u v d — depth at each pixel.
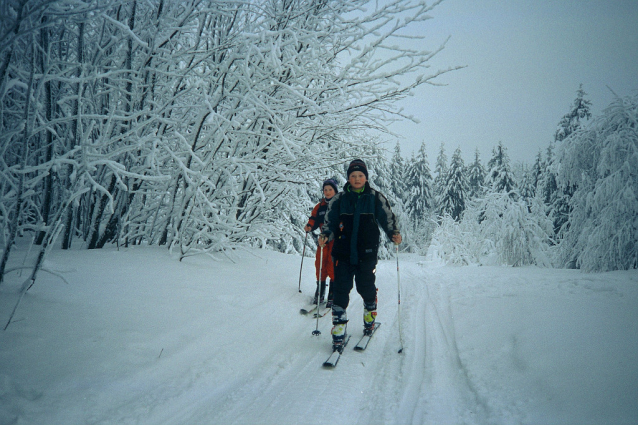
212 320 3.04
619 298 3.81
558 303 3.63
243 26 4.51
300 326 3.51
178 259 4.61
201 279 4.01
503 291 4.60
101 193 4.39
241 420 1.90
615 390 1.84
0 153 2.37
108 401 1.87
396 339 3.24
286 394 2.21
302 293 4.53
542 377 2.15
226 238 4.60
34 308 2.55
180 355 2.44
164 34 4.14
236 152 4.92
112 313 2.73
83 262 3.83
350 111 4.50
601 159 8.84
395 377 2.46
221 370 2.41
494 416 1.88
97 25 3.80
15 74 2.88
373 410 2.04
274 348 2.92
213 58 4.51
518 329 2.97
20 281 2.97
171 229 4.88
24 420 1.61
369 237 3.06
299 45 4.42
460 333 3.24
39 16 2.23
